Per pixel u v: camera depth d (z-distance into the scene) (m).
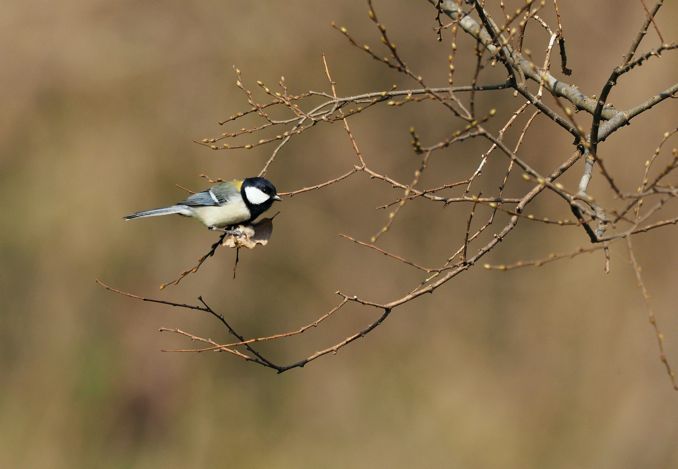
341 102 6.64
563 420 16.45
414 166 17.78
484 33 6.95
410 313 18.14
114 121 16.98
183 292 17.50
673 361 16.09
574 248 17.47
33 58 16.75
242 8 16.98
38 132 16.95
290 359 17.77
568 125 6.60
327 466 16.42
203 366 17.50
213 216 8.27
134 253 17.28
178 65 16.94
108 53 16.88
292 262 17.91
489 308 17.95
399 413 17.12
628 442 15.88
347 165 17.62
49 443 16.45
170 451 16.73
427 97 5.74
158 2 16.94
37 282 17.14
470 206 18.00
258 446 16.84
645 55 5.97
